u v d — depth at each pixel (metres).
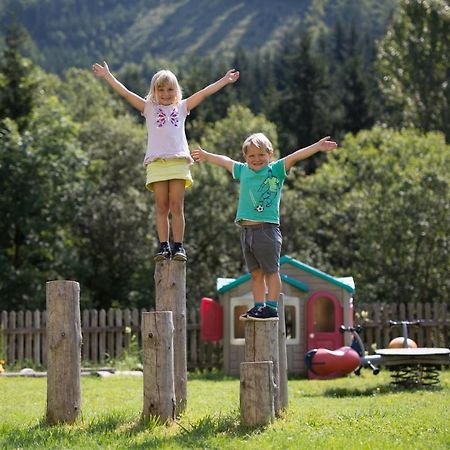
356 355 25.27
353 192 47.53
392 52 76.56
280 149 77.19
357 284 46.69
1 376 27.69
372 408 16.80
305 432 13.51
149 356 14.22
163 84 14.92
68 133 51.53
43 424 14.51
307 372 30.47
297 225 52.25
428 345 34.12
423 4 73.12
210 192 51.25
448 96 73.56
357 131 84.62
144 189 56.38
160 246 15.13
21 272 48.75
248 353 14.80
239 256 52.50
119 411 16.44
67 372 14.49
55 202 49.78
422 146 52.62
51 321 14.53
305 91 84.31
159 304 15.38
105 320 34.50
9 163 48.41
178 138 14.88
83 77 98.38
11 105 54.44
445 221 44.56
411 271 45.94
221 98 91.62
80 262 52.28
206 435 13.38
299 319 31.22
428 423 14.47
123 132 58.94
